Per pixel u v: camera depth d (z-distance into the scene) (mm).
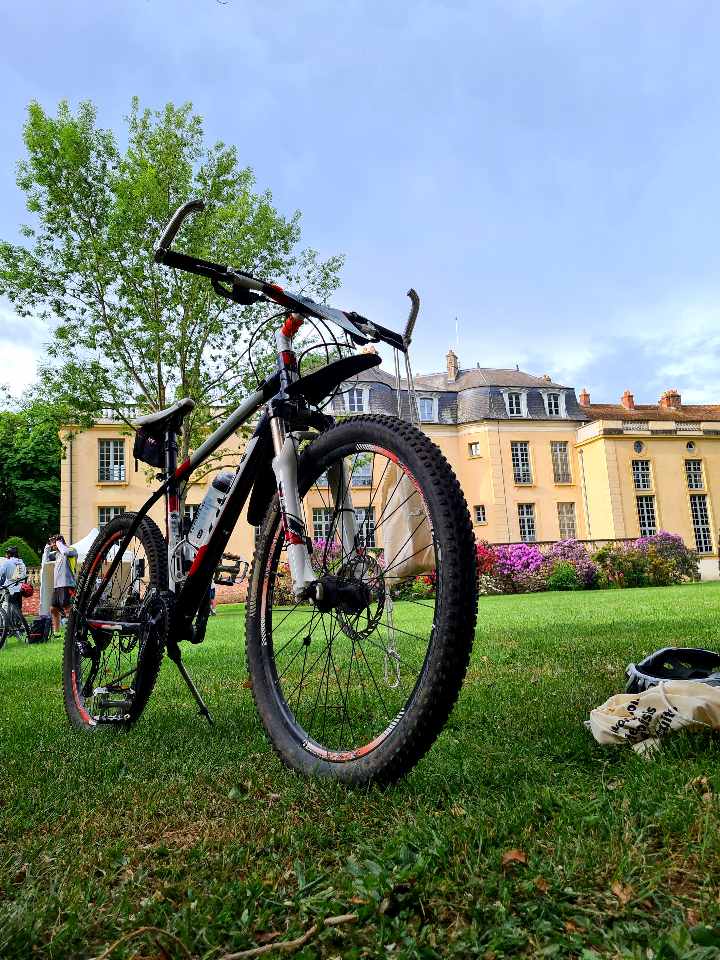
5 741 2529
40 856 1413
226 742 2348
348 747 1973
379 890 1152
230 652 6059
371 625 1909
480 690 3141
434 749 2080
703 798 1473
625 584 23297
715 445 33969
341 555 1954
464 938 1027
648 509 32938
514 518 33719
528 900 1125
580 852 1255
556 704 2674
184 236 14000
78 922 1128
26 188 13656
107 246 13516
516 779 1778
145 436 2729
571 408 35844
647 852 1274
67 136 13250
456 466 34906
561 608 10383
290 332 2223
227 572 2471
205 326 14125
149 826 1585
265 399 2232
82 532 26312
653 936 1003
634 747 1931
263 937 1083
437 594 1640
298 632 2391
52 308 13773
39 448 38250
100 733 2594
